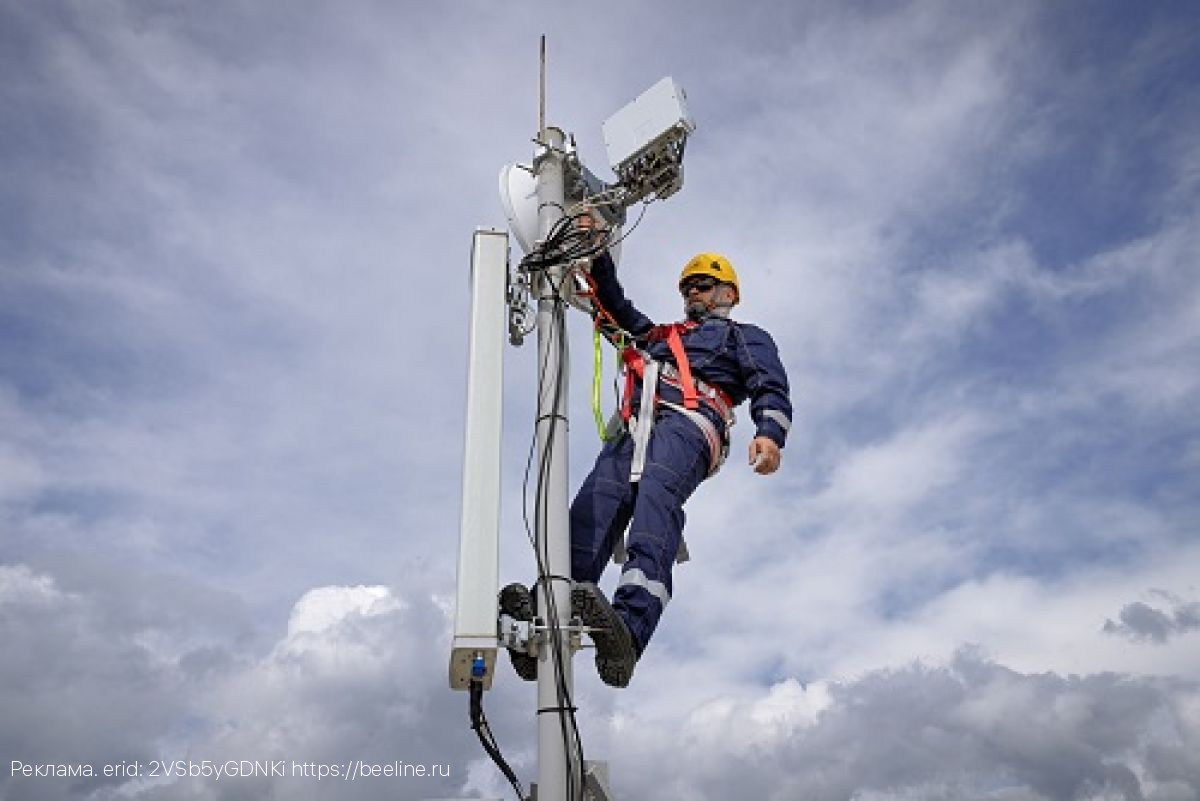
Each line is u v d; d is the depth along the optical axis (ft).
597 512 15.89
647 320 17.56
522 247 17.10
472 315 14.49
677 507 15.35
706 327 17.08
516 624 13.48
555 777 12.94
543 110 17.58
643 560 14.49
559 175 17.12
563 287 16.49
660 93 17.20
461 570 12.96
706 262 18.15
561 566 14.14
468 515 13.21
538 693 13.44
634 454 15.75
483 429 13.71
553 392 15.39
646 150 17.17
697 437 15.85
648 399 16.01
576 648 13.78
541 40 18.30
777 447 15.72
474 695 12.96
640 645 13.93
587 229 16.31
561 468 14.92
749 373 16.51
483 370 14.11
